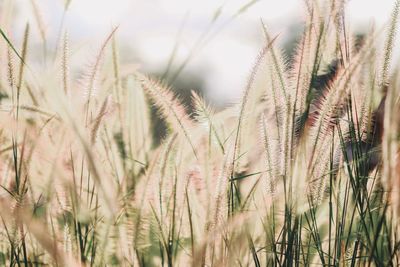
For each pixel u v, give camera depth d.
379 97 1.32
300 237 1.33
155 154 1.35
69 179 1.32
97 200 1.34
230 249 1.31
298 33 1.33
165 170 1.35
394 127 1.29
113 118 1.44
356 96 1.33
